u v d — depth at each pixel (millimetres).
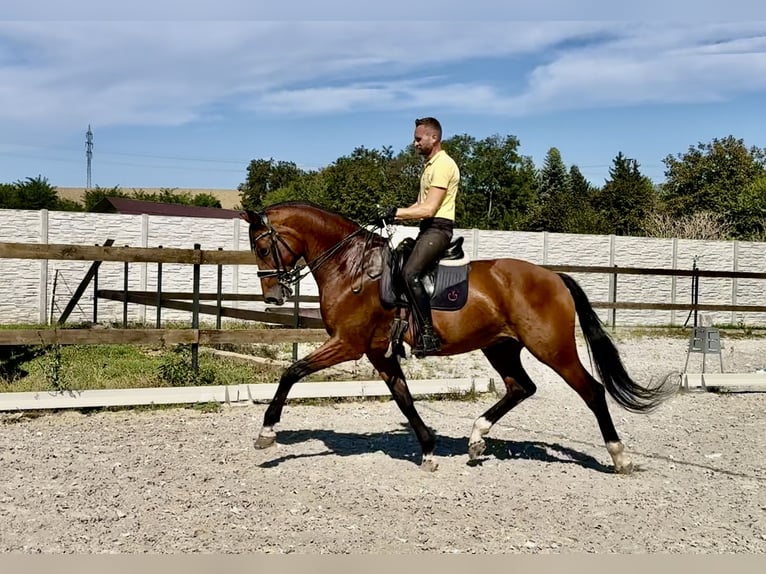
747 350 15812
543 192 67375
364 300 6164
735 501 5672
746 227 34188
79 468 6137
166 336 8656
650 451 7199
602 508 5453
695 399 10062
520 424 8320
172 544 4570
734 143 44344
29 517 4996
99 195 51656
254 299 13930
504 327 6199
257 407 8703
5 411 7969
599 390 6250
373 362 6430
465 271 6145
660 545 4727
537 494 5754
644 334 18125
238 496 5531
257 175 60438
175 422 7875
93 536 4684
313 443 7203
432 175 6043
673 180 45656
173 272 17125
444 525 5008
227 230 17594
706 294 21438
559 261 20188
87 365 10438
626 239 20734
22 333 7910
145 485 5738
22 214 15914
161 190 73312
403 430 7891
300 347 13961
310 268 6332
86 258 8328
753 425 8469
